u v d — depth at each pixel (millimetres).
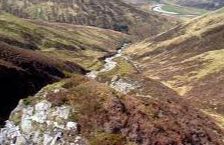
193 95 150125
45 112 47562
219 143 48219
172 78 187500
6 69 110000
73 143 42750
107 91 46406
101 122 43594
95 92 46625
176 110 49125
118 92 46969
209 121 55906
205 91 149875
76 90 47875
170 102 53219
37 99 50094
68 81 50500
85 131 43312
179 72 195875
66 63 173375
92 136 42656
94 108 44781
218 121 87875
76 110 45281
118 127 43094
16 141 48688
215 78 163625
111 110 44312
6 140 50156
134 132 42719
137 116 44031
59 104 46969
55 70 141000
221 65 181250
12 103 97125
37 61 137500
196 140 45906
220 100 130750
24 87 108125
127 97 46375
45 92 50156
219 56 199375
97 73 179500
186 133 45312
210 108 122688
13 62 123625
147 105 46469
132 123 43406
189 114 50844
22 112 50812
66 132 44031
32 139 46844
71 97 47062
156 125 43625
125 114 44125
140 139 42406
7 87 102125
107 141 41750
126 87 91188
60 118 45625
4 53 127312
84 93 46906
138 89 88312
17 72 112875
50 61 153625
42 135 46000
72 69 169500
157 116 45469
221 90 142125
